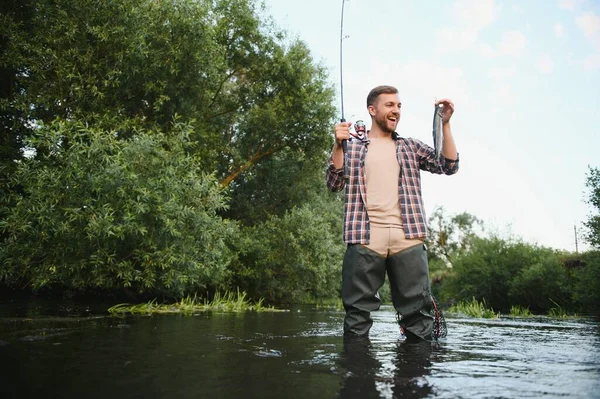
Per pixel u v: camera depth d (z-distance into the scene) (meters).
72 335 2.09
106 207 4.78
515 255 13.74
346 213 2.63
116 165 4.79
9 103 6.04
